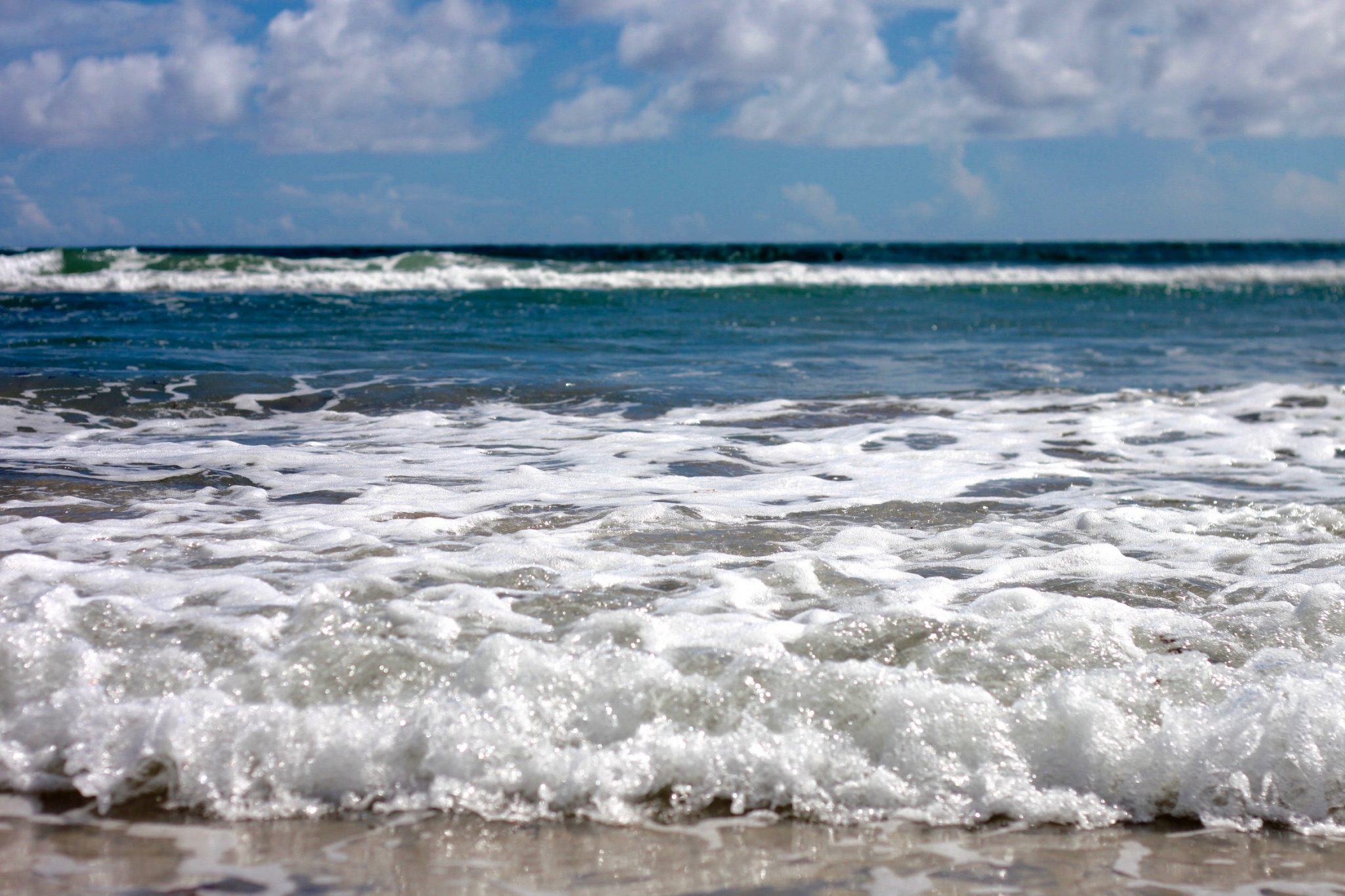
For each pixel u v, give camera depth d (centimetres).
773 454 592
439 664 276
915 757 244
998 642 293
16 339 1024
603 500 475
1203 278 3108
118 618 300
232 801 232
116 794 235
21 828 221
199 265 2003
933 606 323
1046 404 773
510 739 246
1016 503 479
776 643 292
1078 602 326
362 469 541
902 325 1424
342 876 205
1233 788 235
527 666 268
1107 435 654
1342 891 204
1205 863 214
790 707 257
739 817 231
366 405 740
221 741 242
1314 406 762
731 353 1058
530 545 397
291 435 640
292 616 308
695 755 244
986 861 215
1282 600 334
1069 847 221
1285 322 1576
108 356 913
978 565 382
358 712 253
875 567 376
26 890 197
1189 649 292
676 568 370
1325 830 228
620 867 211
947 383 882
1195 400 788
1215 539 414
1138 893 203
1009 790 237
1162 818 232
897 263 3669
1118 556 390
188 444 602
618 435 647
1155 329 1436
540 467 552
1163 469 557
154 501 465
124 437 624
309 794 235
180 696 257
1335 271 3244
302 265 2081
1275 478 535
